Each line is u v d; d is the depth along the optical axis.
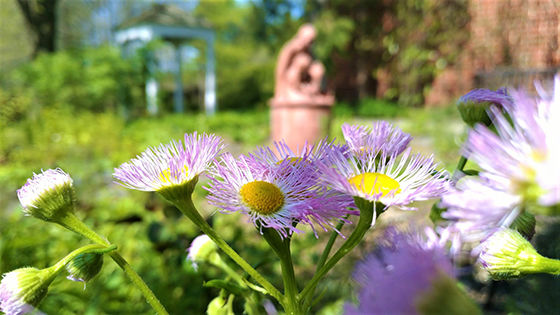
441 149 0.77
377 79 2.61
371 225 0.06
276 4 3.31
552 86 0.05
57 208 0.09
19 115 1.28
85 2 3.32
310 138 0.99
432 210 0.07
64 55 1.71
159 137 1.13
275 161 0.08
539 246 0.20
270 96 3.53
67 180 0.10
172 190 0.08
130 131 1.35
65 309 0.25
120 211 0.39
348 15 2.59
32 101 1.52
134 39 2.41
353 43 2.63
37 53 2.14
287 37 3.37
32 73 1.60
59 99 1.60
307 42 1.00
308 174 0.08
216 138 0.08
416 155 0.08
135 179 0.08
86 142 0.95
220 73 3.74
